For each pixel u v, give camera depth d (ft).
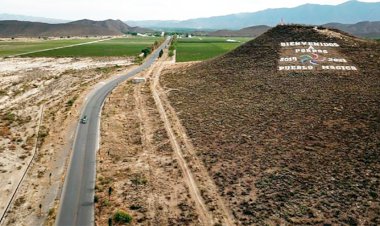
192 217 150.20
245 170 183.62
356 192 156.04
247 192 164.96
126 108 306.76
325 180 167.02
